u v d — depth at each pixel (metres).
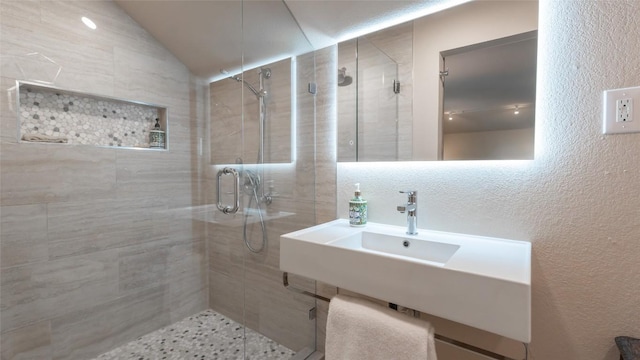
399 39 1.28
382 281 0.87
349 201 1.41
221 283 2.06
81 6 1.61
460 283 0.75
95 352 1.70
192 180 2.15
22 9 1.41
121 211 1.80
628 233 0.88
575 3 0.93
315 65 1.53
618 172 0.88
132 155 1.84
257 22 1.64
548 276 1.00
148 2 1.71
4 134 1.38
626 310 0.89
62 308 1.57
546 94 0.98
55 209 1.54
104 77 1.71
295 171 1.61
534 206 1.02
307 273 1.06
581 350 0.96
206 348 1.79
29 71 1.44
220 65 1.93
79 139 1.65
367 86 1.38
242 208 1.88
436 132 1.21
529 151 1.02
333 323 0.97
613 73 0.88
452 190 1.18
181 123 2.08
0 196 1.37
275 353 1.69
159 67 1.95
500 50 1.07
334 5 1.35
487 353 0.80
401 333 0.84
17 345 1.43
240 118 1.87
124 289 1.82
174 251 2.06
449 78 1.17
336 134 1.48
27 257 1.45
